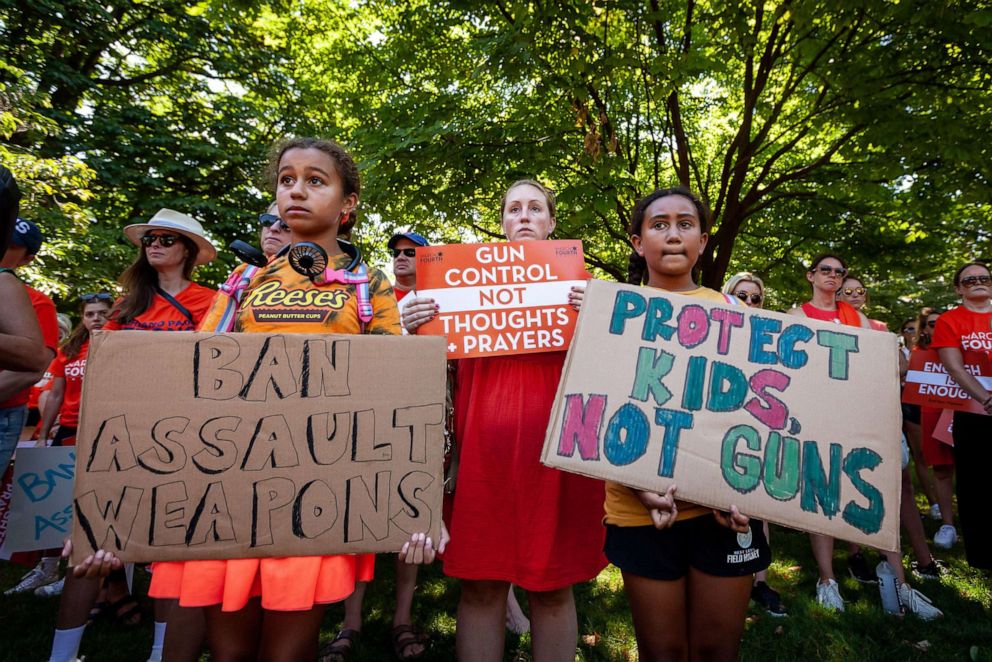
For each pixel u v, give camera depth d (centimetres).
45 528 220
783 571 348
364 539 142
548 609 192
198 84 1072
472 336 200
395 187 630
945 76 584
